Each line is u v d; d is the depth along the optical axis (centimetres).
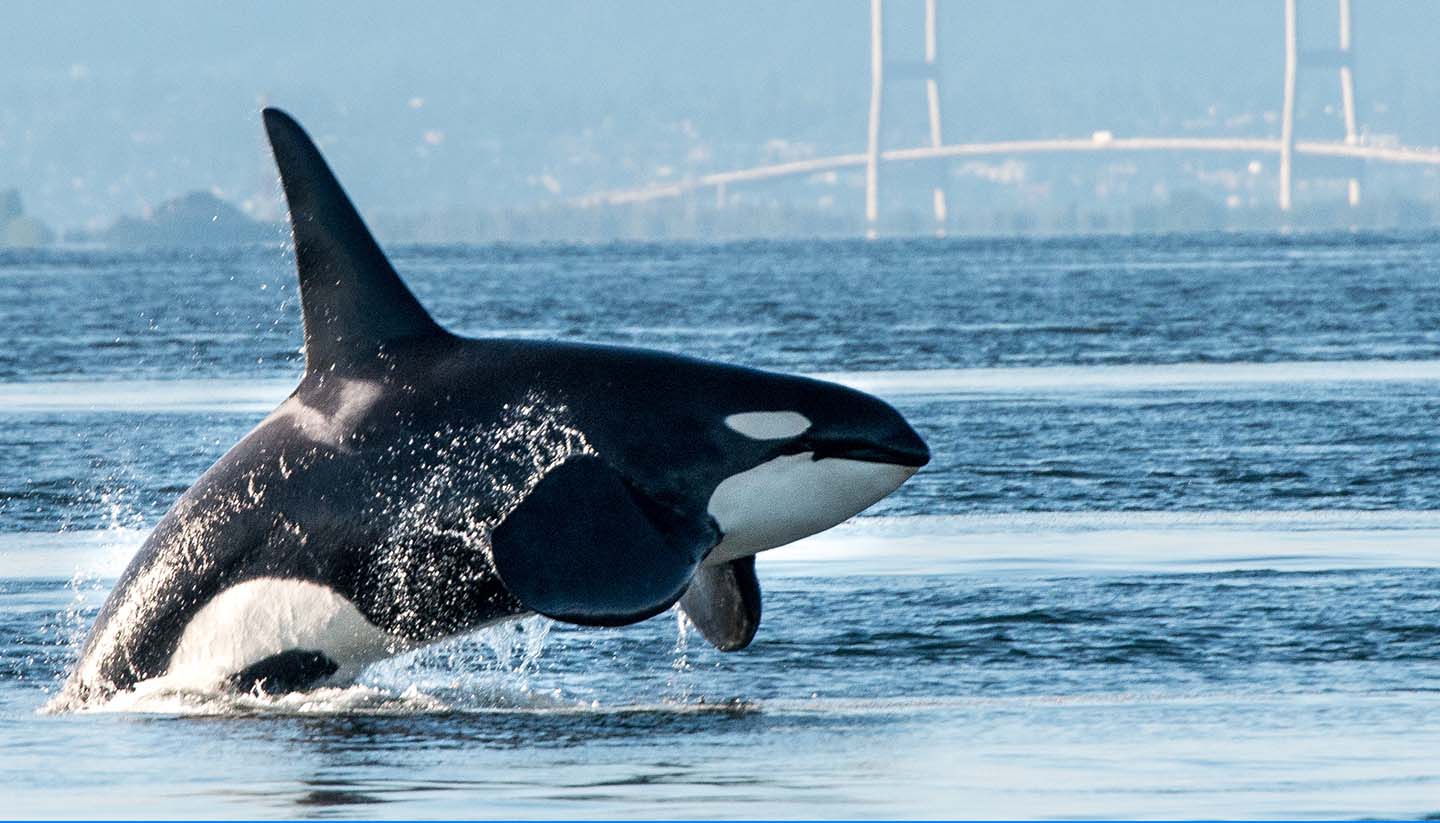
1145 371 12812
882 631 5119
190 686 4306
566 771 3612
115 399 11444
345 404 4269
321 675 4284
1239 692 4331
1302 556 6112
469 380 4231
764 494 4169
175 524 4356
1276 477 7906
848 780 3525
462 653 4853
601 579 3875
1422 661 4638
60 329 19562
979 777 3538
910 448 4197
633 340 15862
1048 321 18188
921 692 4419
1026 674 4591
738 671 4694
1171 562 6056
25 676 4731
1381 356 13750
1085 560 6125
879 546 6506
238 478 4297
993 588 5675
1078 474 8081
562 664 4784
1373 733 3875
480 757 3741
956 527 6888
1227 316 18688
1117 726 3984
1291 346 14775
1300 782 3475
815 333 16588
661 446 4144
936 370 12988
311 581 4203
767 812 3284
